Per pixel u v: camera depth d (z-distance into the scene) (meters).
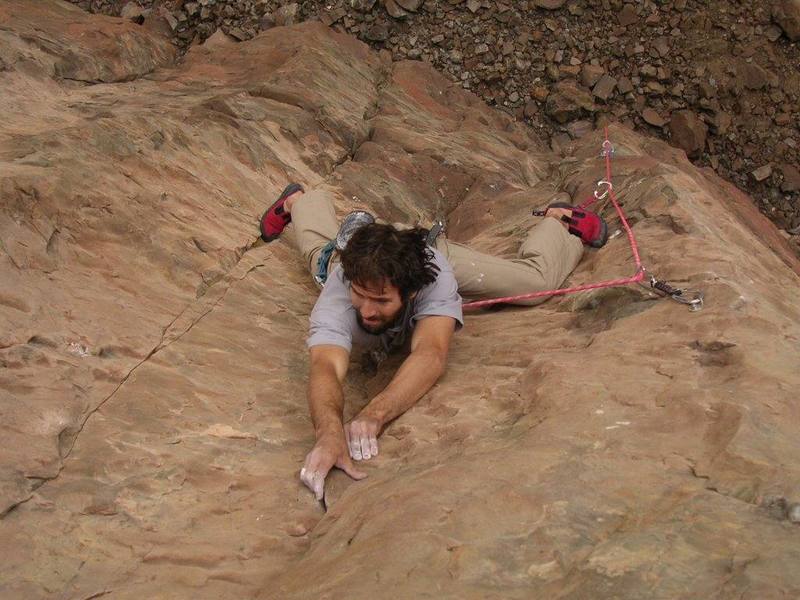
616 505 2.44
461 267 4.08
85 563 2.58
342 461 3.00
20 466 2.81
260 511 2.87
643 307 3.74
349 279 3.28
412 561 2.30
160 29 8.16
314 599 2.26
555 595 2.11
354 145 6.55
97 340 3.46
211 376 3.54
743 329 3.33
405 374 3.36
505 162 6.87
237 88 6.64
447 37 8.56
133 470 2.95
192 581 2.55
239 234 4.63
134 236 4.10
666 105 8.39
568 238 4.46
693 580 2.09
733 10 8.61
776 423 2.71
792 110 8.45
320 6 8.45
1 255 3.56
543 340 3.78
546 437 2.82
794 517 2.29
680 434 2.74
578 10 8.66
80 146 4.37
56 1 7.54
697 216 4.50
